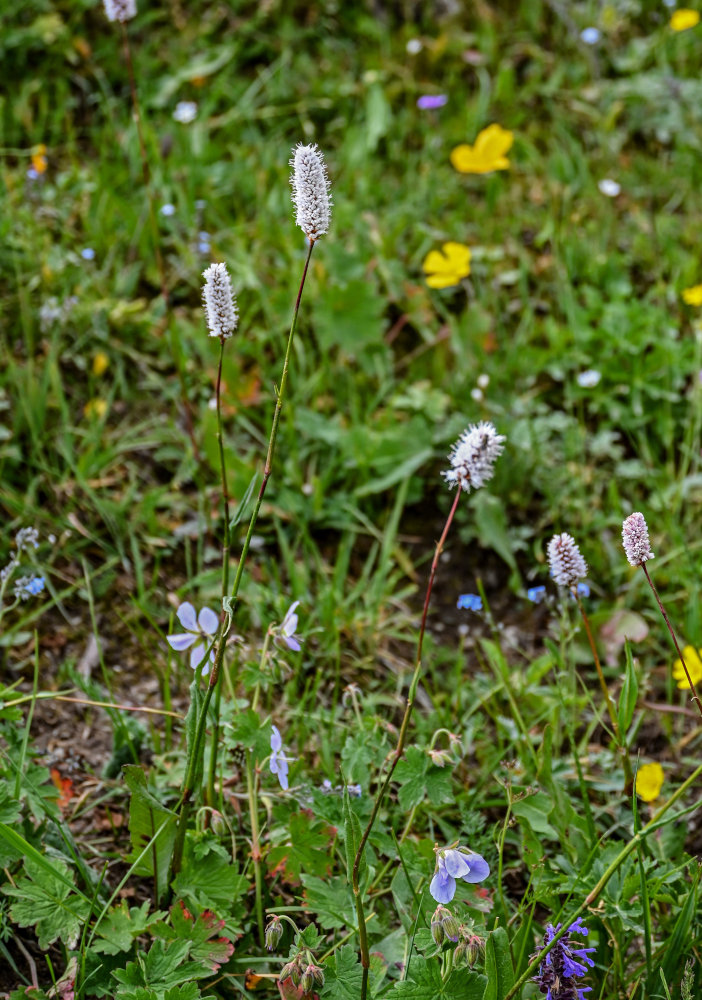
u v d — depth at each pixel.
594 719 1.52
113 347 1.75
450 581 1.67
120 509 1.65
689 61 2.49
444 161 2.25
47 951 1.39
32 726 1.52
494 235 2.06
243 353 1.78
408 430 1.70
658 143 2.36
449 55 2.43
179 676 1.55
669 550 1.68
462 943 1.30
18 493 1.65
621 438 1.78
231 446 1.67
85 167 2.09
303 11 2.43
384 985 1.36
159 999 1.33
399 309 1.90
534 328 1.88
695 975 1.37
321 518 1.68
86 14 2.31
